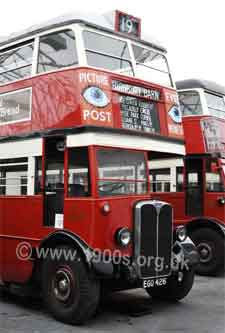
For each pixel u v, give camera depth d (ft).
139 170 24.95
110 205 22.71
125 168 24.20
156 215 23.86
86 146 22.84
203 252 35.94
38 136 25.11
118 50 26.45
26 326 21.61
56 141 24.43
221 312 24.44
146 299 27.09
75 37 24.30
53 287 23.03
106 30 25.88
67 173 23.48
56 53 25.14
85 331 20.95
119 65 26.32
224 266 35.32
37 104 25.39
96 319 22.89
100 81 24.07
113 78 24.73
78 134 23.09
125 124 24.76
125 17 27.48
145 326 21.85
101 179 22.81
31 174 25.38
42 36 26.11
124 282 23.04
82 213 22.61
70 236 22.54
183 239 25.49
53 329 21.18
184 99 40.22
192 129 38.75
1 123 27.71
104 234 22.40
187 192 38.32
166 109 27.58
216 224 35.55
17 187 26.25
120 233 22.57
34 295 27.76
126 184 24.13
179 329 21.47
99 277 21.31
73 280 21.98
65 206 23.39
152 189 37.70
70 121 23.48
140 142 25.23
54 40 25.44
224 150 38.34
